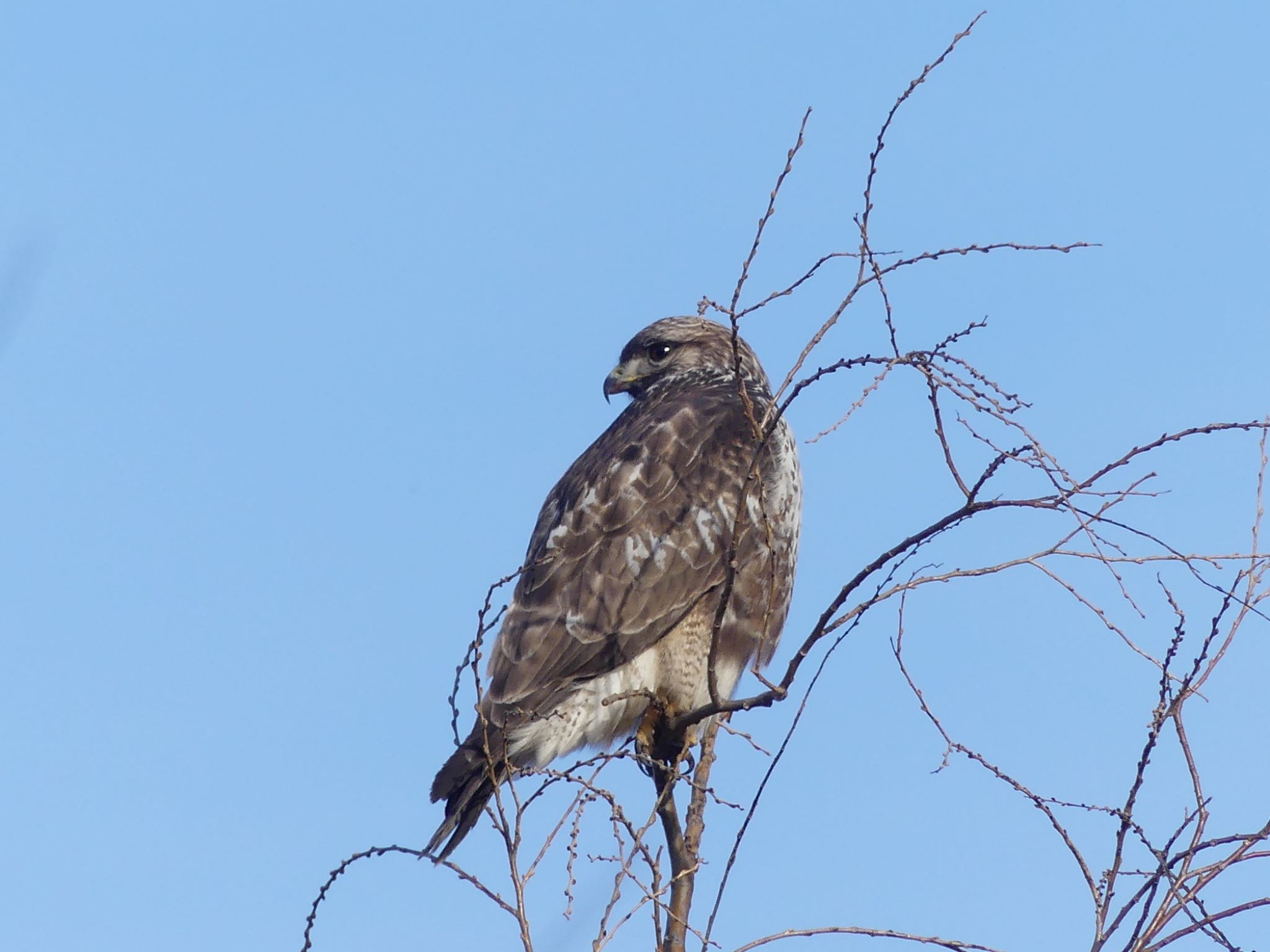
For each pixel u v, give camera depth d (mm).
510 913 6418
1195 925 6484
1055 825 6984
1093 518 6980
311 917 6523
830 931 6707
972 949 6559
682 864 8148
